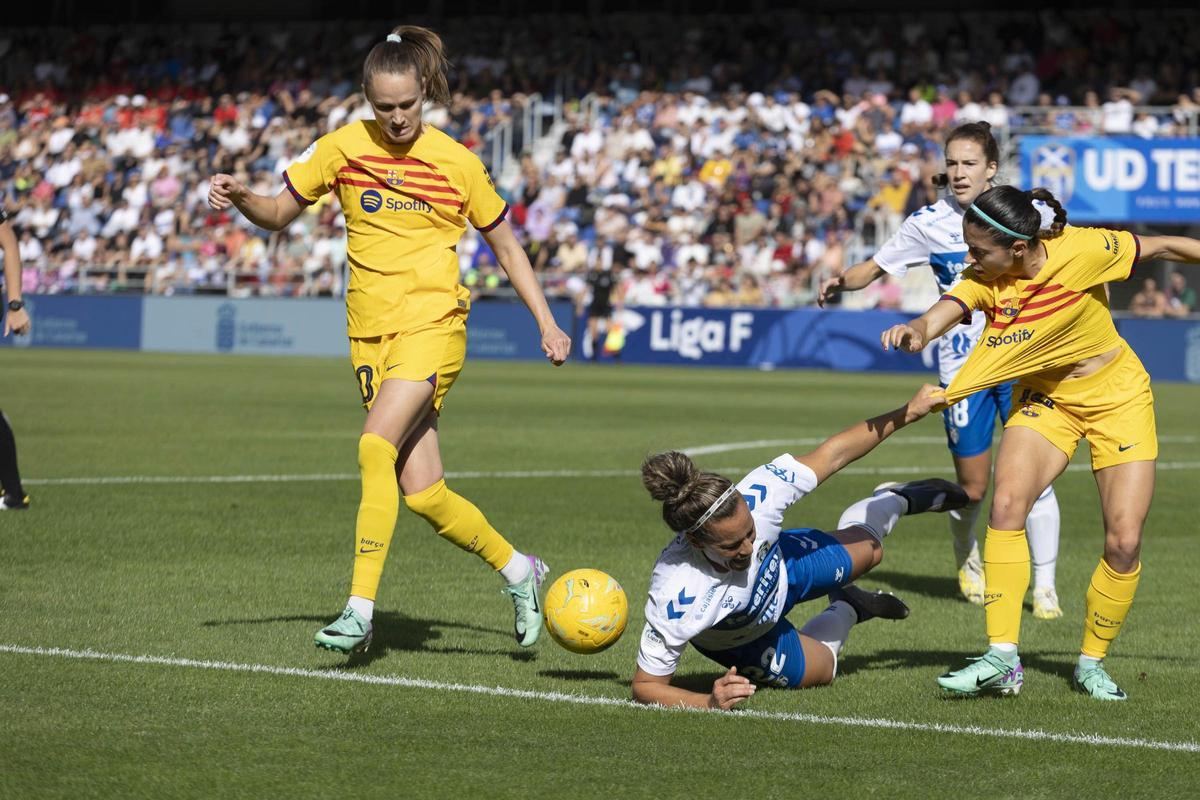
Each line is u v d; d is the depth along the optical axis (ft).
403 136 64.69
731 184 388.16
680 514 54.34
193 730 52.90
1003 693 61.00
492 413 212.84
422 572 90.07
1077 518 119.55
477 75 451.94
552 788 46.70
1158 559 98.99
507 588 68.03
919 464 156.04
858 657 69.26
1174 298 338.34
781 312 350.43
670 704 57.57
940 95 385.50
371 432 63.36
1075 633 76.79
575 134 416.46
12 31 514.68
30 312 413.59
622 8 465.47
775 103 410.52
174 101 470.80
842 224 367.66
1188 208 315.58
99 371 294.66
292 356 375.45
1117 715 58.03
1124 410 61.05
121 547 95.20
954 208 88.12
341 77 466.29
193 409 209.26
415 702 57.93
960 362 84.48
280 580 85.51
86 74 491.72
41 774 47.19
